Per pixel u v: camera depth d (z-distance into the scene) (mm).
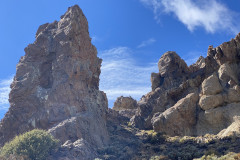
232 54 64875
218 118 57375
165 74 76188
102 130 58031
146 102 73875
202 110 60406
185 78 72562
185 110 61156
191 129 59969
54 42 62250
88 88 61375
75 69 59188
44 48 62938
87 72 61531
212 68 67125
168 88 73062
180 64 75375
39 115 56219
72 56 60000
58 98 57125
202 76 68250
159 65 78875
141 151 53312
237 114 55906
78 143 49688
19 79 61375
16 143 46094
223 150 45625
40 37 64125
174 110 61469
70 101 56875
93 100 61219
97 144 53688
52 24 67438
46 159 45188
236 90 58500
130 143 57125
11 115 58000
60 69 59469
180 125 60281
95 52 67688
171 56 77250
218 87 60438
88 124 54938
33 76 60875
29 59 62969
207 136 54500
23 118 57250
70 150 47688
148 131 65438
